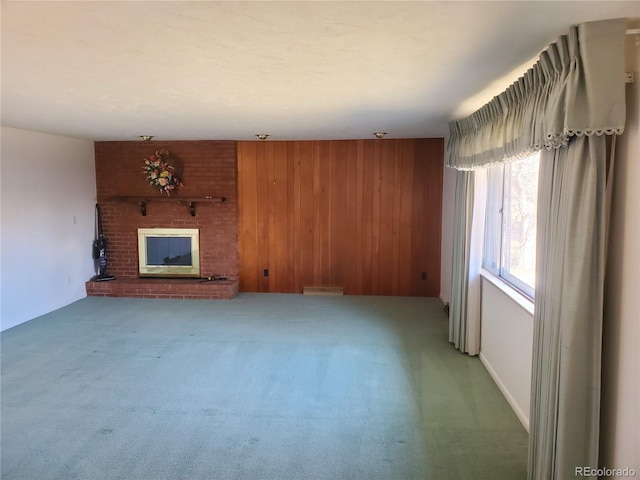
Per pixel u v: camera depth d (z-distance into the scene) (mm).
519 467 2578
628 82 1717
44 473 2525
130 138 6047
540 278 2225
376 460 2648
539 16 1657
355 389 3541
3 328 4961
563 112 1816
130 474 2521
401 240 6355
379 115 4008
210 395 3441
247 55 2191
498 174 3914
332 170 6332
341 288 6469
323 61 2287
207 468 2574
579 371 1839
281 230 6484
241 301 6152
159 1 1550
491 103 2982
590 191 1751
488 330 3912
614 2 1522
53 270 5730
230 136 5805
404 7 1593
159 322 5246
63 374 3812
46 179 5590
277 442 2828
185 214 6492
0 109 3756
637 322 1663
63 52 2154
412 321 5273
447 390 3523
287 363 4047
